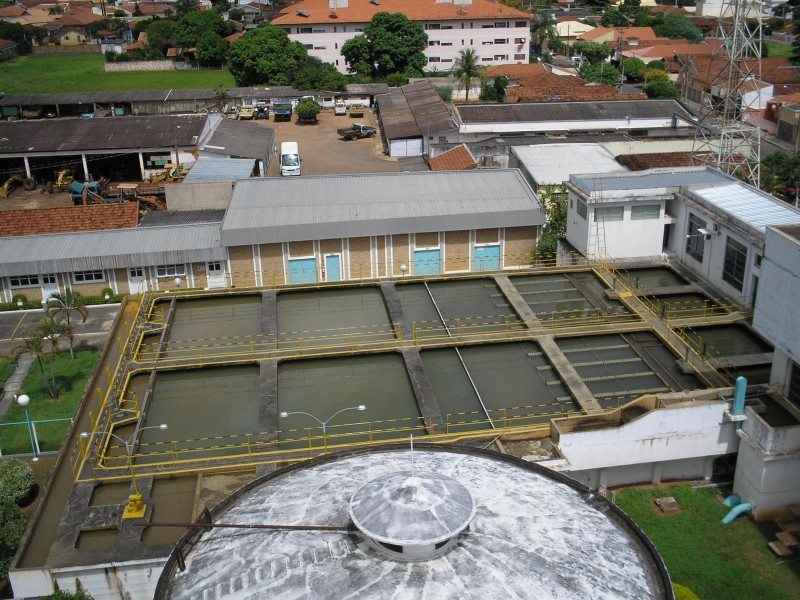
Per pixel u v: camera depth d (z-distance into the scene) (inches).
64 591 880.3
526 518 616.1
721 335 1364.4
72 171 3056.1
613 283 1534.2
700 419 1123.3
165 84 4854.8
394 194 2043.6
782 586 1013.8
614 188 1637.6
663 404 1131.3
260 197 2025.1
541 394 1206.3
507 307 1475.1
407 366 1270.9
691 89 4084.6
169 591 588.4
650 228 1670.8
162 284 1924.2
